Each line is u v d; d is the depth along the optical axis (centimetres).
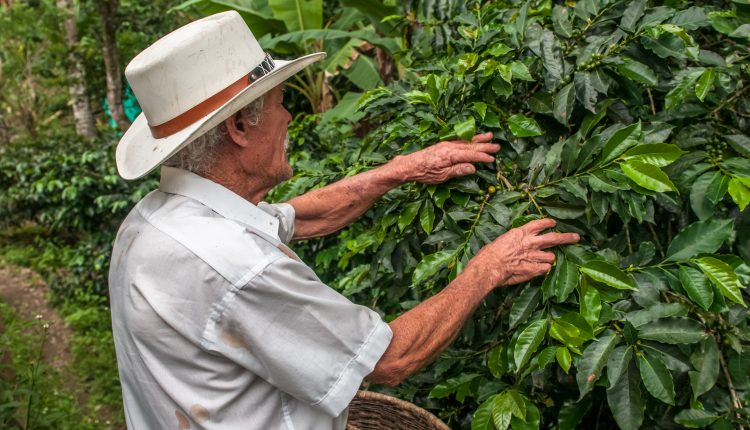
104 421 415
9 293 598
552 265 127
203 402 108
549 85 141
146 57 110
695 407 125
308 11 457
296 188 190
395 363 114
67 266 615
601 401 157
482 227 135
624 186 124
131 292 107
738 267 124
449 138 146
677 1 149
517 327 135
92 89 838
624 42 140
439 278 148
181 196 114
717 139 140
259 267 104
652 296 123
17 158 679
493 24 164
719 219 128
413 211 146
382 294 202
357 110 170
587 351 120
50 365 480
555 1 181
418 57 208
